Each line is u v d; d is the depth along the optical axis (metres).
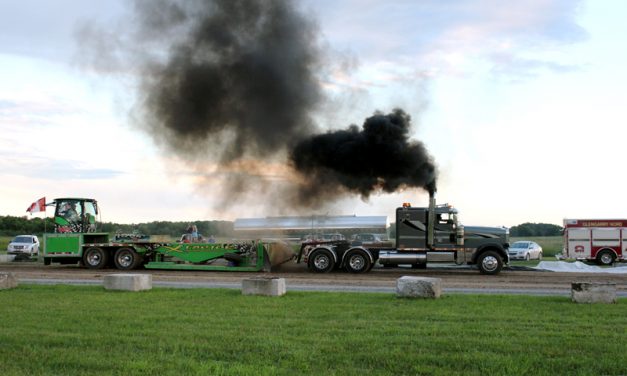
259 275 25.17
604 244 38.25
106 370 8.41
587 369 8.37
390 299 15.64
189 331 10.98
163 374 8.17
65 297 15.97
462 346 9.71
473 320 12.27
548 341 10.07
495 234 26.39
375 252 27.14
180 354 9.29
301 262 27.48
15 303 14.70
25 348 9.59
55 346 9.86
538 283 21.41
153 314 12.95
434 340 10.16
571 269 29.98
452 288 19.31
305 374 8.18
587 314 13.03
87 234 29.27
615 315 12.93
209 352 9.43
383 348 9.60
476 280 22.67
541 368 8.44
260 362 8.81
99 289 17.97
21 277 23.53
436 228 26.66
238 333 10.80
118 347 9.74
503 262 26.47
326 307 14.07
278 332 10.91
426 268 29.95
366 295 16.52
